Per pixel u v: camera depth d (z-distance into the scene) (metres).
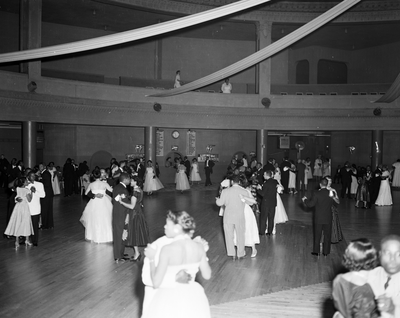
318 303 6.40
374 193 17.78
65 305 6.29
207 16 11.51
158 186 20.34
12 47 22.39
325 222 9.24
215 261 8.86
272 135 27.77
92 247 9.81
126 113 22.25
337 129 24.36
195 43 27.81
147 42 26.62
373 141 24.16
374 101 22.81
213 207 16.16
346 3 14.02
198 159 26.23
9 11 22.08
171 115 23.41
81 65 24.81
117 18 23.70
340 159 26.94
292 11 23.83
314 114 24.31
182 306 3.82
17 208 9.66
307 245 10.33
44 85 19.23
